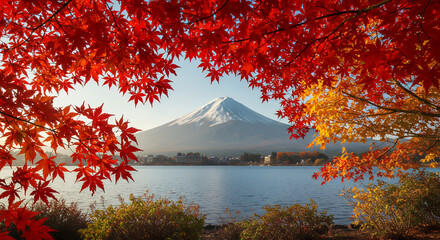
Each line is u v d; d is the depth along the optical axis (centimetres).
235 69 285
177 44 237
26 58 263
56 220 705
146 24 217
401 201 709
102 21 201
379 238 704
